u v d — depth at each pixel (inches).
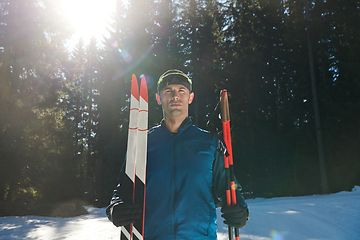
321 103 996.6
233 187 55.4
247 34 1114.7
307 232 218.4
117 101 1081.4
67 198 959.0
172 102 59.0
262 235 211.3
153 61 1032.8
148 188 54.2
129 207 46.8
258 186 986.1
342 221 252.4
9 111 607.8
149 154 56.2
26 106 639.1
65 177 942.4
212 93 1075.9
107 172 956.6
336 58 943.7
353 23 897.5
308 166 964.6
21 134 615.5
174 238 51.7
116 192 55.7
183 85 60.7
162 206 53.0
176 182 53.7
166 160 55.2
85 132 1418.6
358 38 866.1
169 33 1080.8
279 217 287.1
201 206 53.7
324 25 954.7
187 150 56.0
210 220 54.2
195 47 1060.5
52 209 455.2
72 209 474.9
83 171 1305.4
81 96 1457.9
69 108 1359.5
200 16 1075.3
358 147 850.1
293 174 987.9
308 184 959.6
